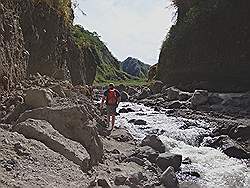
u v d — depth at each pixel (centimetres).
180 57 3575
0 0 1490
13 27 1590
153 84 3828
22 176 737
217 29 3177
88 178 877
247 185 1209
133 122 1900
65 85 1867
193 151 1468
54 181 769
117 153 1229
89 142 1040
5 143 841
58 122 1047
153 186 1049
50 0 2150
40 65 1919
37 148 877
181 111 2330
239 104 2317
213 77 3089
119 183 955
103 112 1839
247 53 2897
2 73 1380
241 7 3056
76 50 2905
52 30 2142
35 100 1189
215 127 1842
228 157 1447
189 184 1154
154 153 1275
